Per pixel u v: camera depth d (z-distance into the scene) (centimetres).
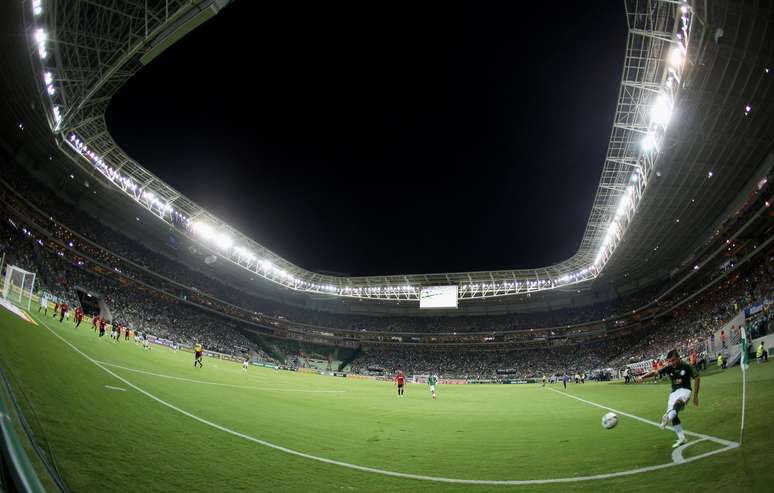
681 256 5756
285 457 769
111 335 3762
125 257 5759
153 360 2673
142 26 2914
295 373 5762
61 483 475
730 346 3356
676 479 582
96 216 5712
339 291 8025
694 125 3173
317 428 1170
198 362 3184
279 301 8625
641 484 582
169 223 5759
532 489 604
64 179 5072
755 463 571
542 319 7912
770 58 2555
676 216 4544
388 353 8350
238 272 7525
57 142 4088
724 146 3388
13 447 230
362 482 644
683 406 812
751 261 4484
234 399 1625
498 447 955
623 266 6188
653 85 3177
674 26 2670
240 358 6312
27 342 1474
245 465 685
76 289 4909
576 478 647
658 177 3809
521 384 6259
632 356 6038
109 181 4831
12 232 4222
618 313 6912
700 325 4894
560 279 7031
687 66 2681
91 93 3400
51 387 951
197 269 7319
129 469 573
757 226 4097
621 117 3616
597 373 5566
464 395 3316
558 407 1981
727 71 2692
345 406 1962
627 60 3112
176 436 816
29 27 2658
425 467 752
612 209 5012
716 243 4644
